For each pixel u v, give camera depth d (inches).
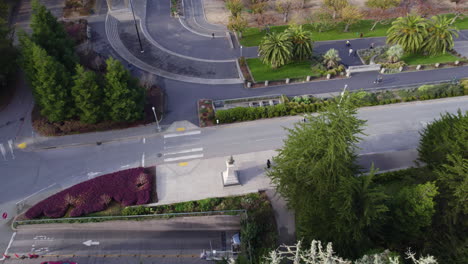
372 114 1909.4
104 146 1745.8
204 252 1448.1
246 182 1593.3
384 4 2669.8
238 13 2549.2
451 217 1207.6
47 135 1770.4
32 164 1662.2
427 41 2172.7
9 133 1784.0
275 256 934.4
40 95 1697.8
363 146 1740.9
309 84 2098.9
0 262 1381.6
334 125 1101.7
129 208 1476.4
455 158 1254.9
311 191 1243.2
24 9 2628.0
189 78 2159.2
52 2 2741.1
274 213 1483.8
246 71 2207.2
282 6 2819.9
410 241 1245.1
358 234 1104.8
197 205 1497.3
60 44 1870.1
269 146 1756.9
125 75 1662.2
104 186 1547.7
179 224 1496.1
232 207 1487.5
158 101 1959.9
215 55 2358.5
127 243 1467.8
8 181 1595.7
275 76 2160.4
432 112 1916.8
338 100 1173.1
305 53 2166.6
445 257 1171.3
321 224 1181.7
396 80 2121.1
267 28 2610.7
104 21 2581.2
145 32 2519.7
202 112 1911.9
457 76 2142.0
